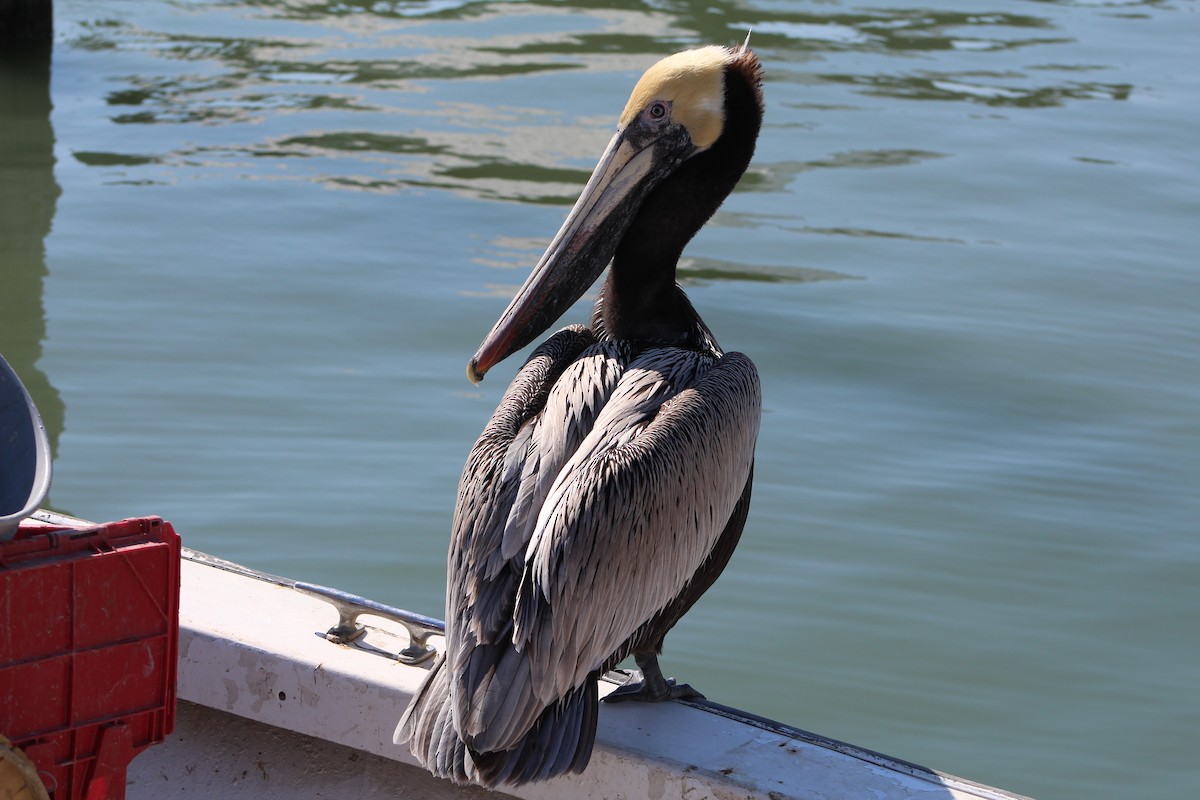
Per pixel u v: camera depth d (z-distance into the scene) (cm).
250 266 1188
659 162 471
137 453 901
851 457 922
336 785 449
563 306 478
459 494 416
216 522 827
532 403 439
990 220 1348
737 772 401
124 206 1321
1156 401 1005
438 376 1012
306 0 2150
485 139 1530
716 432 425
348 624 453
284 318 1094
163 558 348
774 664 745
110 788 351
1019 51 1980
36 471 340
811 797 389
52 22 1869
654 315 474
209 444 912
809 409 979
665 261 474
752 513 863
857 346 1073
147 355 1027
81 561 334
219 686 451
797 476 899
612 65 1816
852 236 1298
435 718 390
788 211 1355
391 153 1481
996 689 737
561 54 1866
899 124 1631
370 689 428
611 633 399
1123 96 1777
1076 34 2092
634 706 435
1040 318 1134
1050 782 669
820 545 835
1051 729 707
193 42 1917
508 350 478
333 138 1529
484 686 378
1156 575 817
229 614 463
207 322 1082
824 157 1511
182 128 1557
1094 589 807
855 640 764
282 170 1427
